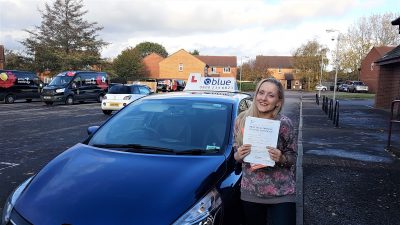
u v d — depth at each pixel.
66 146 9.20
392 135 11.58
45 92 23.52
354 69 71.00
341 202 5.31
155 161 3.32
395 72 21.27
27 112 18.41
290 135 2.88
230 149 3.63
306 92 63.31
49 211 2.68
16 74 25.52
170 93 5.09
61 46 48.66
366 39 70.75
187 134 3.90
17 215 2.75
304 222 4.61
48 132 11.55
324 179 6.43
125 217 2.57
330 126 13.83
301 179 6.27
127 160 3.35
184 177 3.02
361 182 6.27
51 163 3.45
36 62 47.56
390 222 4.63
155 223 2.56
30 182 3.18
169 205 2.68
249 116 2.84
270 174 2.88
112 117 4.48
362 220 4.69
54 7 48.44
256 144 2.77
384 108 22.84
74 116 16.81
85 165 3.27
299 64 75.31
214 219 2.78
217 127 3.95
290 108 23.67
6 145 9.23
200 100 4.52
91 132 4.53
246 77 82.69
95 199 2.74
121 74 64.94
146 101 4.68
